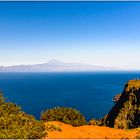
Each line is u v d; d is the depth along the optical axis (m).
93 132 22.81
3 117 19.36
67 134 21.02
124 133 23.08
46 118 29.50
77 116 29.91
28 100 119.69
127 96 38.16
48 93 153.12
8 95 139.00
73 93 153.38
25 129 18.38
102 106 103.56
